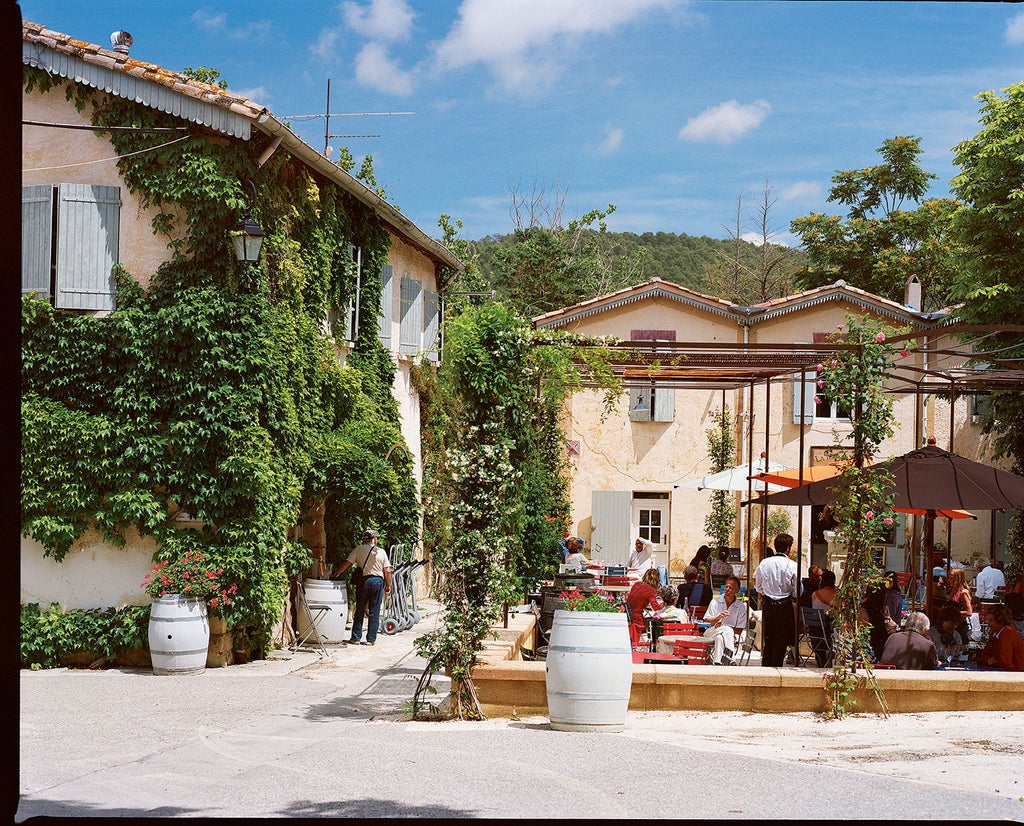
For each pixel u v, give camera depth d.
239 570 13.30
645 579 13.87
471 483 10.28
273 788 7.39
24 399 13.40
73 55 13.48
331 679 12.78
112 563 13.53
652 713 10.26
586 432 26.91
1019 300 23.91
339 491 15.47
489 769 7.90
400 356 21.48
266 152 13.90
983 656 11.78
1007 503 10.90
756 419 26.50
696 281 65.50
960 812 6.60
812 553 25.97
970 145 24.78
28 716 10.26
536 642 14.23
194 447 13.30
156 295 13.49
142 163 13.52
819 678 10.23
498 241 49.25
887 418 10.77
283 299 14.87
